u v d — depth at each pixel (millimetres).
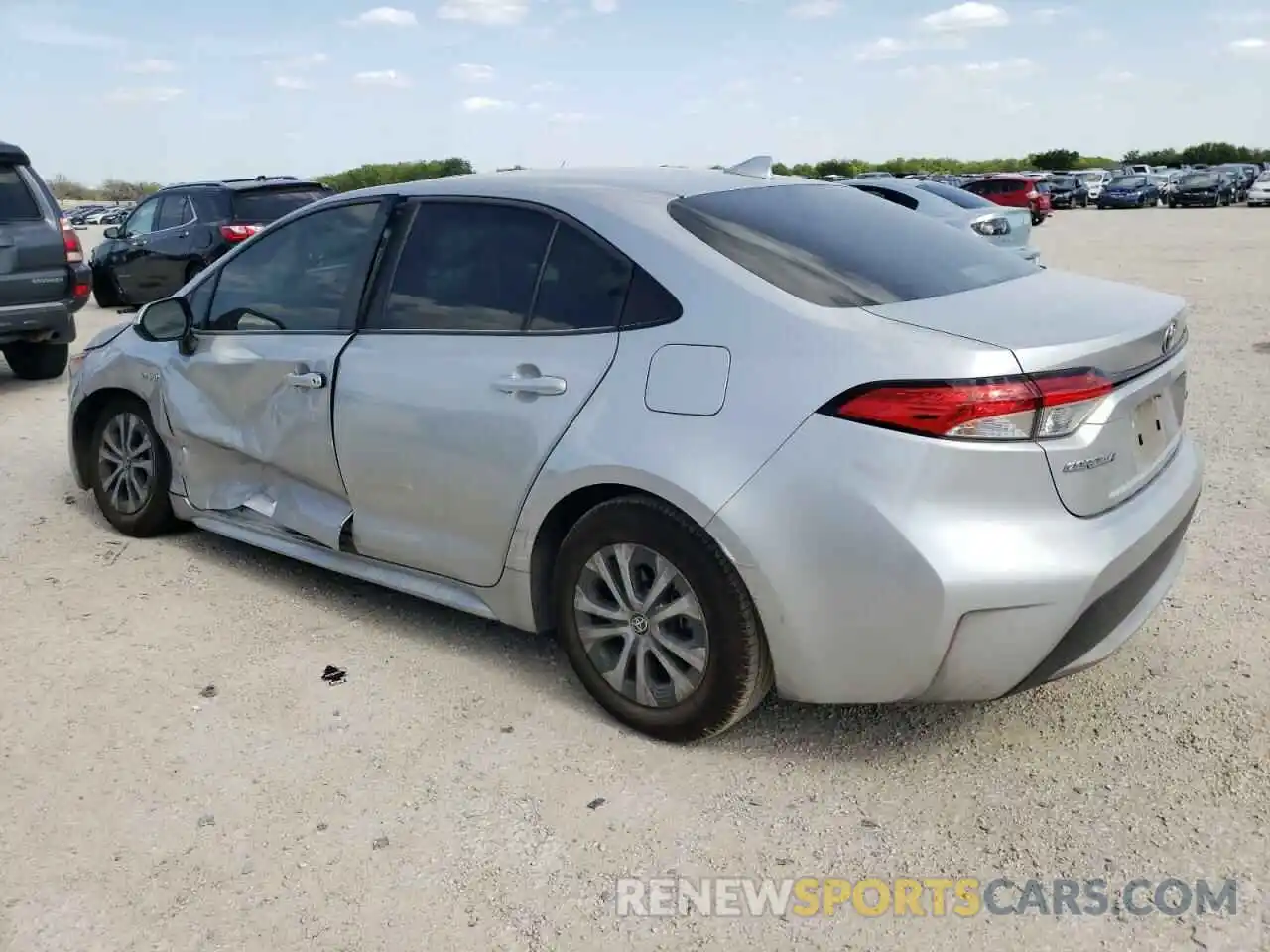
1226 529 4934
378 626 4266
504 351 3576
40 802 3113
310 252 4316
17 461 6727
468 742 3393
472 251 3785
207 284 4750
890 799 3049
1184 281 15000
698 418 3078
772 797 3074
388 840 2918
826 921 2584
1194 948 2457
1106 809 2959
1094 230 28906
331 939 2561
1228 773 3092
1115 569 2859
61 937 2584
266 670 3898
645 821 2977
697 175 3904
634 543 3242
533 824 2973
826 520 2873
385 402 3850
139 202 14359
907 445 2785
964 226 11648
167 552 5102
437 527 3805
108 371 5145
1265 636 3893
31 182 8719
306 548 4395
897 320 2969
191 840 2936
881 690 2965
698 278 3213
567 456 3322
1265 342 9656
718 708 3180
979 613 2777
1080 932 2520
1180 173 49625
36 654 4055
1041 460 2775
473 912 2641
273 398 4305
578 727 3469
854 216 3754
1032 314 3051
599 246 3445
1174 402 3389
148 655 4027
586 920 2605
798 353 2969
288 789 3156
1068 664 2947
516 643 4102
